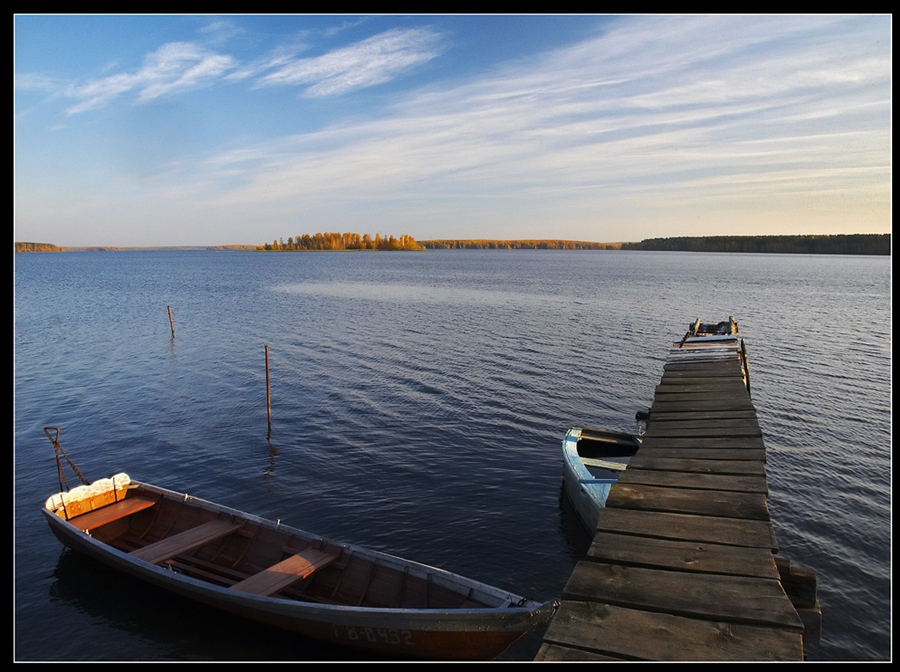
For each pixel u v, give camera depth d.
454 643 9.72
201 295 78.12
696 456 9.43
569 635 4.61
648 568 5.70
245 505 16.58
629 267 162.88
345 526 15.30
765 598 5.02
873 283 96.38
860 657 10.59
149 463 19.73
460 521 15.52
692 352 19.44
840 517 15.52
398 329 46.38
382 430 22.52
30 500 17.17
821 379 29.83
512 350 37.44
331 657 10.55
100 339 43.41
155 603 12.10
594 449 19.19
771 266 170.75
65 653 10.70
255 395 27.59
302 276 119.31
